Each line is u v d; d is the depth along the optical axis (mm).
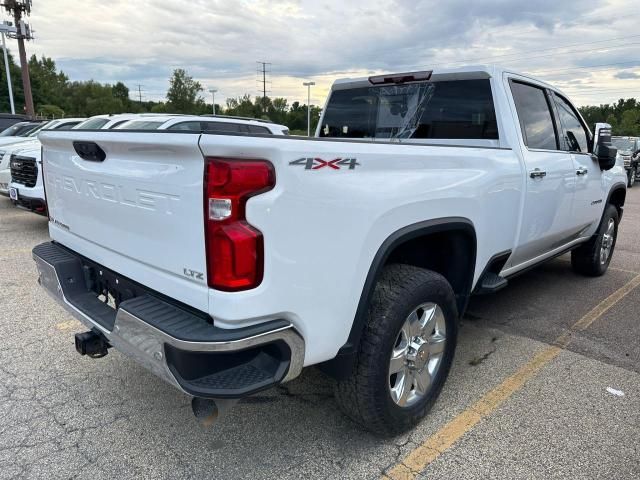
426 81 3818
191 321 1938
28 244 6793
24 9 30422
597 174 4840
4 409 2877
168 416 2844
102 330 2320
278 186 1841
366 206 2164
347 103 4363
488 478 2365
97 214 2510
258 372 1975
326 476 2373
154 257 2145
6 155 8109
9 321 4133
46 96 89188
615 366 3506
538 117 3904
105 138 2240
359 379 2357
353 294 2197
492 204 3092
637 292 5145
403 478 2365
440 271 3064
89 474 2367
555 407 2967
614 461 2486
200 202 1841
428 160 2566
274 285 1891
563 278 5633
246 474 2383
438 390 2830
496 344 3848
